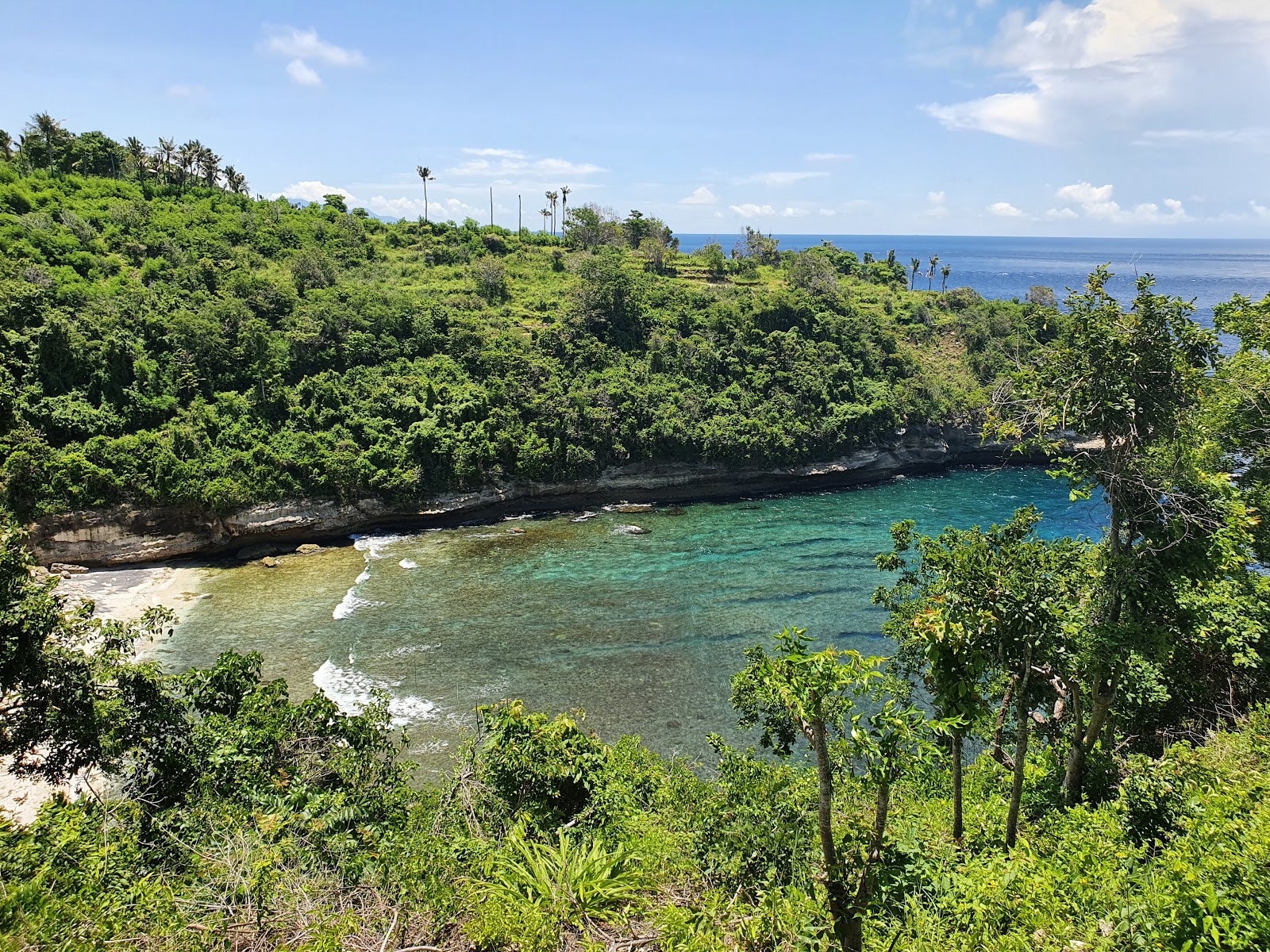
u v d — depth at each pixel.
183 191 92.56
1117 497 15.69
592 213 117.12
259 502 52.69
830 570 49.03
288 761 18.14
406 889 10.27
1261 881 8.55
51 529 46.16
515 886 10.61
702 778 26.31
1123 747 19.06
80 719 15.30
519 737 16.55
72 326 51.66
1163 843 12.71
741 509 65.19
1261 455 21.91
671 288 90.38
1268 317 23.42
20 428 47.28
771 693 10.61
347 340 64.94
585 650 37.09
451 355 69.06
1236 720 18.11
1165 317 15.24
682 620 40.84
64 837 10.84
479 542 54.94
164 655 35.81
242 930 9.20
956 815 14.59
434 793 17.94
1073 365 15.98
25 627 14.00
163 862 12.05
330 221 101.75
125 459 48.44
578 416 65.44
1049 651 13.53
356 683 33.38
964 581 13.70
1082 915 9.59
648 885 11.45
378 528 58.03
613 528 58.88
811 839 12.85
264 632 38.62
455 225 111.12
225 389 58.19
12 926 8.17
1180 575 15.57
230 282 67.75
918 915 10.15
